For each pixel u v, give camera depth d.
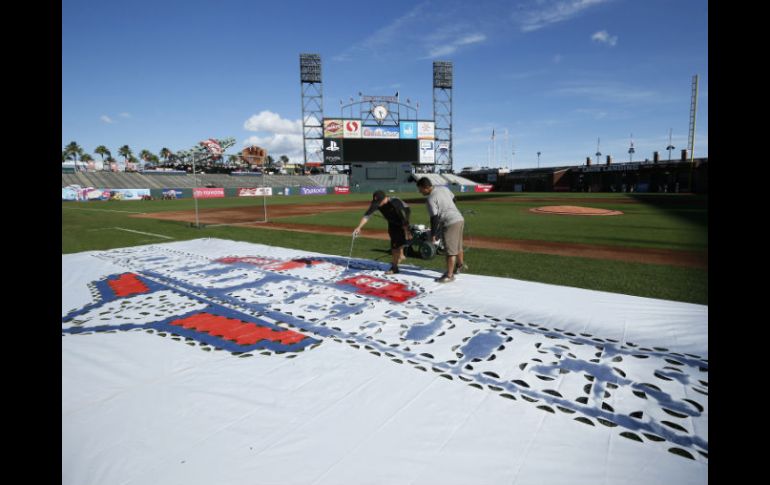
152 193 44.44
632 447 2.15
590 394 2.70
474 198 36.88
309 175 64.31
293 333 3.82
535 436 2.26
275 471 1.99
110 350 3.43
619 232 12.07
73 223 16.55
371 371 3.05
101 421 2.40
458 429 2.33
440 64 61.81
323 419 2.44
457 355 3.31
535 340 3.58
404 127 57.47
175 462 2.06
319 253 8.52
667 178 44.66
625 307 4.43
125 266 6.89
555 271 6.71
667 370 2.99
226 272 6.37
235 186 55.97
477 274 6.46
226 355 3.35
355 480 1.92
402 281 5.68
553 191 57.78
